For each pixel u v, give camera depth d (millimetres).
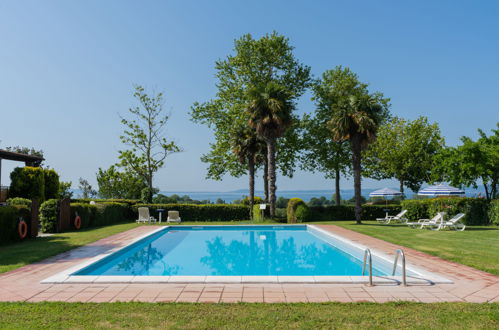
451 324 4355
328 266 9734
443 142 34031
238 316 4641
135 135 32219
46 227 15516
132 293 5812
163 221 24094
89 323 4402
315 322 4438
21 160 24047
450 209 19469
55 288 6148
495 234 14203
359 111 20078
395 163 33281
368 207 25500
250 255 11602
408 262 8461
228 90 27641
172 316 4645
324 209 25766
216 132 28922
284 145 28969
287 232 17969
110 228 18094
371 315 4688
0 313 4785
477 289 6035
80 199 26250
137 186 35750
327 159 30875
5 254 9703
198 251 12430
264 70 27266
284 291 5914
